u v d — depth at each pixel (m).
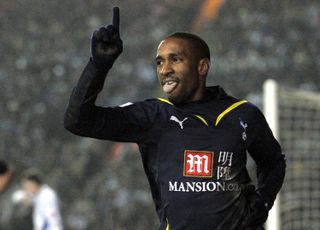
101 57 5.81
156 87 51.09
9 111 49.94
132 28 57.34
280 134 18.48
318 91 49.72
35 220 18.91
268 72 51.03
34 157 46.03
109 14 59.47
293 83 50.19
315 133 18.81
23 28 57.84
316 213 18.12
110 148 46.19
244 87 49.94
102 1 60.06
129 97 50.22
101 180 42.84
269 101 16.66
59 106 50.22
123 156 44.56
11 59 54.75
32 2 60.06
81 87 5.92
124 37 56.34
